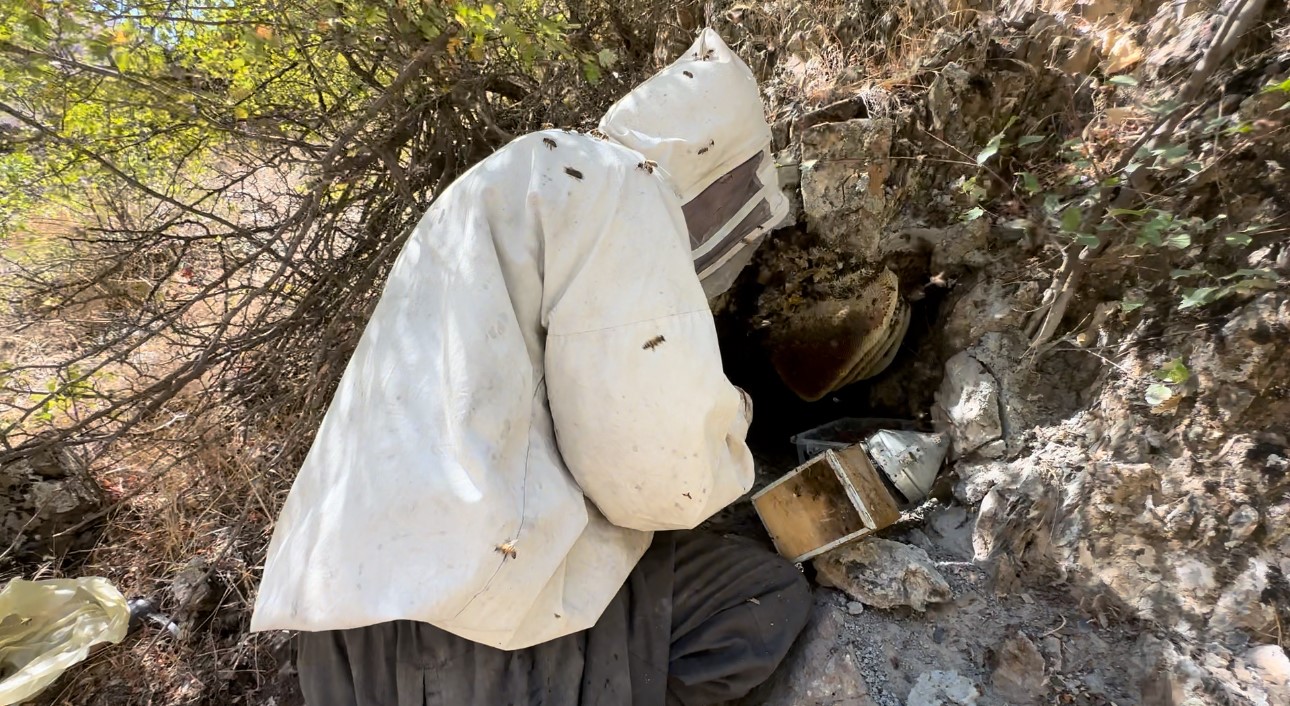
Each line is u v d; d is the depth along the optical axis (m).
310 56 2.16
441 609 1.16
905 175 2.11
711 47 1.62
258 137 2.08
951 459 2.04
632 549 1.54
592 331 1.30
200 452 2.26
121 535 2.23
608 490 1.38
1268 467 1.53
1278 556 1.50
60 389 1.97
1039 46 2.01
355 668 1.44
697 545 1.74
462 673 1.38
